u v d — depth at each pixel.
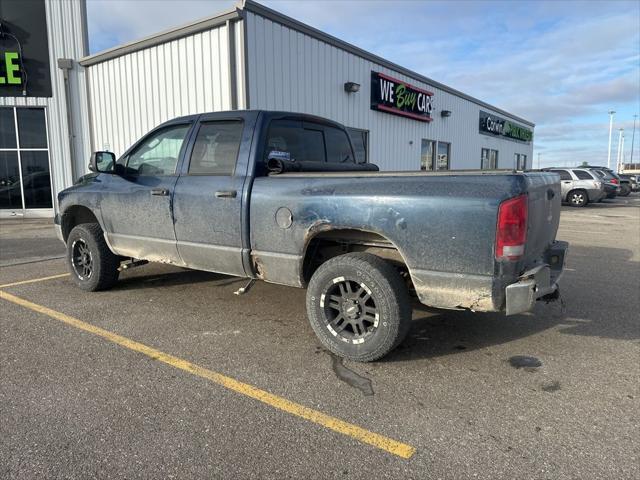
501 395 3.14
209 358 3.70
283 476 2.33
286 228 3.82
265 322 4.53
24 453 2.49
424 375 3.44
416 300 4.93
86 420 2.81
